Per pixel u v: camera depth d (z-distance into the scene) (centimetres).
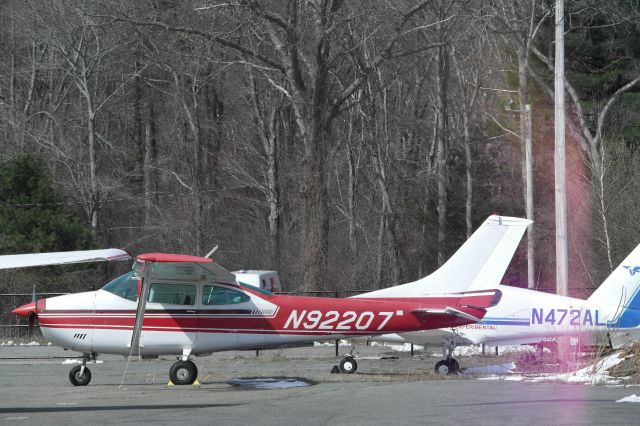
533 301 7819
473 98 18612
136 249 18888
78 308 6831
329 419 4644
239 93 18762
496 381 6319
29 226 14488
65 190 17650
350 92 13962
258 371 8031
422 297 7369
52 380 7619
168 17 15462
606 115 17450
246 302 6938
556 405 4897
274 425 4481
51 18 17625
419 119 19788
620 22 16475
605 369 6475
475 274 7412
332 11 13550
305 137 13888
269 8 14062
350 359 7738
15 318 13275
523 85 16575
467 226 18550
